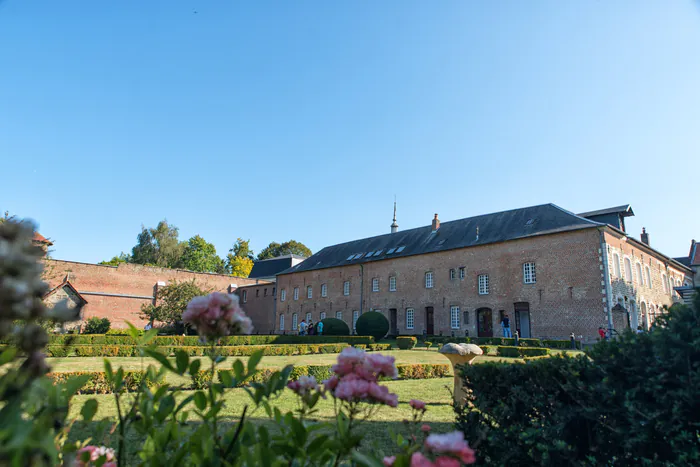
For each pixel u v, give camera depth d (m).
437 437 1.41
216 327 2.07
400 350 22.23
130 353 16.81
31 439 1.24
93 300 37.66
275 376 2.29
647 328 3.52
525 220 28.31
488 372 4.08
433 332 30.75
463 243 30.08
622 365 3.36
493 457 3.74
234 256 71.81
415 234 36.16
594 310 22.94
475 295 28.50
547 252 25.44
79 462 1.98
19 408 1.33
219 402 2.18
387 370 2.15
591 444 3.52
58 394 1.76
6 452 1.17
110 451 2.33
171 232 58.62
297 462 2.14
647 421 3.13
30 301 1.33
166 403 2.30
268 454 1.97
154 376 2.41
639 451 3.18
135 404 2.33
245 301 48.78
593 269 23.39
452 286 29.98
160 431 2.33
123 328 38.62
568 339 23.61
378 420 6.82
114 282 39.44
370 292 35.69
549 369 3.71
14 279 1.29
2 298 1.23
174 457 2.14
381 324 29.81
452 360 8.05
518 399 3.78
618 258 24.97
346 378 2.08
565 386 3.50
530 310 25.59
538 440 3.49
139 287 40.91
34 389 1.35
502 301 27.03
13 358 1.36
